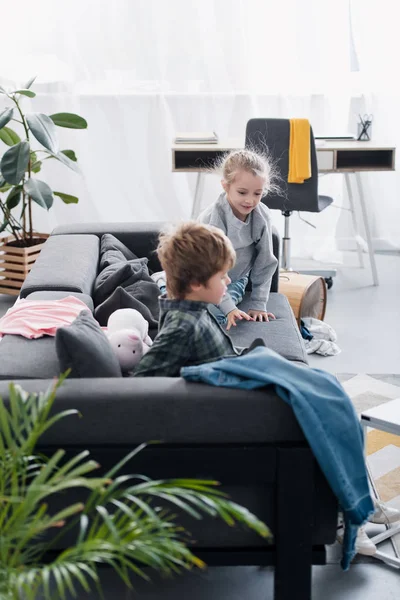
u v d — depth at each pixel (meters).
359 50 5.07
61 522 1.45
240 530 1.91
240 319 3.00
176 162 4.68
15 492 1.46
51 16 4.93
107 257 3.17
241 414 1.82
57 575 1.32
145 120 5.12
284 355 2.66
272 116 5.13
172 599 2.06
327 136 4.82
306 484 1.84
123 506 1.41
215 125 5.12
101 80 5.06
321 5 4.96
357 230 5.07
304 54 5.03
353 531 1.92
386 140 5.18
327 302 4.47
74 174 5.17
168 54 5.03
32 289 2.76
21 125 5.05
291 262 5.21
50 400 1.53
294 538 1.88
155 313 2.92
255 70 5.07
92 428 1.82
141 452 1.82
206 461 1.83
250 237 3.06
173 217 5.28
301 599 1.92
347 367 3.59
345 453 1.83
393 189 5.30
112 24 4.98
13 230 4.44
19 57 4.97
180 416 1.82
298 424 1.83
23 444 1.51
